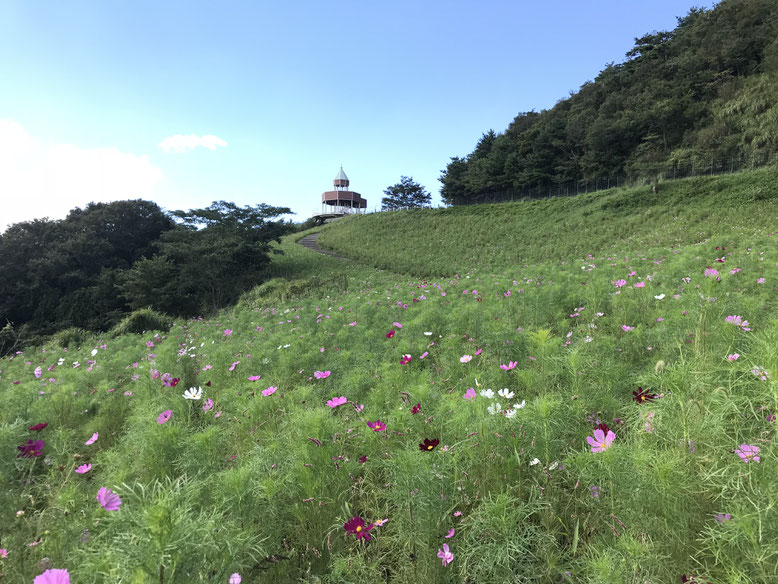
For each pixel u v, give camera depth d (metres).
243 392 2.70
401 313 6.26
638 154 40.75
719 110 36.12
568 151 47.94
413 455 1.48
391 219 43.06
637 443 1.42
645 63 47.34
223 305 26.39
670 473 1.15
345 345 4.52
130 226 37.19
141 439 1.91
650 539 1.16
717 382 1.49
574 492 1.48
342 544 1.51
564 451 1.67
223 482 1.39
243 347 5.45
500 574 1.23
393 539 1.47
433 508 1.37
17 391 3.36
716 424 1.30
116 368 5.35
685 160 34.16
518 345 2.99
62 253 32.69
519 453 1.56
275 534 1.49
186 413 2.51
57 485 1.85
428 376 2.60
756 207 18.69
